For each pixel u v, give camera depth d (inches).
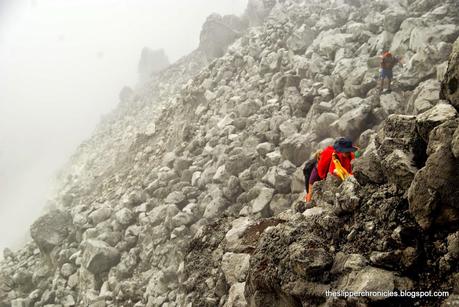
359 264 142.9
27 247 756.0
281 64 686.5
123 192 754.2
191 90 869.8
